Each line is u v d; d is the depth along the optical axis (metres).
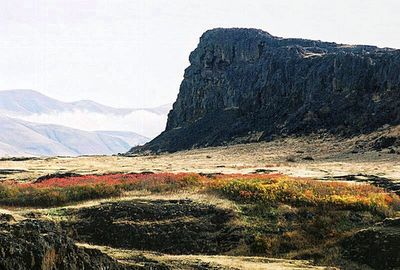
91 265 19.11
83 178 52.56
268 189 39.75
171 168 76.06
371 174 58.47
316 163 85.25
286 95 158.00
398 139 101.19
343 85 138.75
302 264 28.28
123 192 44.66
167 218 36.69
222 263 27.08
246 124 158.50
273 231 34.34
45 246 17.23
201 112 196.38
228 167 77.19
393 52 135.12
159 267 23.92
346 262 29.52
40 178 62.94
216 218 36.44
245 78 180.00
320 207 36.88
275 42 190.62
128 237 34.72
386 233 30.06
